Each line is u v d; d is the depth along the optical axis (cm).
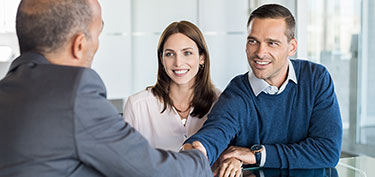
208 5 407
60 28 102
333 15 367
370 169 165
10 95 98
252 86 180
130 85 390
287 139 182
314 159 170
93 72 103
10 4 333
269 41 162
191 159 115
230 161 163
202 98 200
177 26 190
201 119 203
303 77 180
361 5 337
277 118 180
